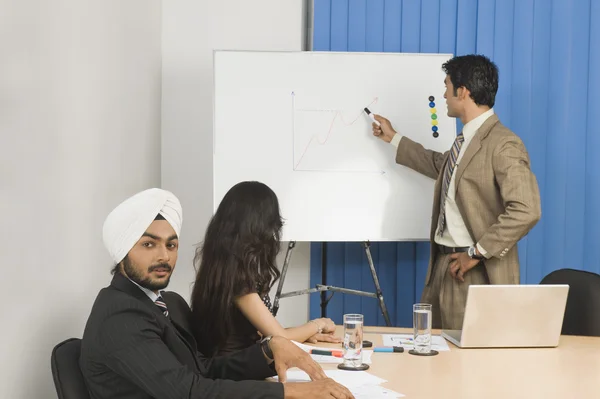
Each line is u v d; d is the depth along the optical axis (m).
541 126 3.83
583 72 3.81
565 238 3.82
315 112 3.62
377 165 3.62
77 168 2.42
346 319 1.96
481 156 2.97
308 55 3.62
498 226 2.85
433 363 2.00
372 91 3.64
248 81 3.60
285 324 3.99
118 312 1.54
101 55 2.75
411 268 3.91
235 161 3.59
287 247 3.96
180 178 4.01
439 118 3.65
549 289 2.17
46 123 2.10
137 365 1.49
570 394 1.68
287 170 3.61
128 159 3.23
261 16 4.00
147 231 1.65
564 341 2.33
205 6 3.99
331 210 3.61
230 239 2.12
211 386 1.52
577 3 3.79
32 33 1.99
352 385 1.74
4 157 1.76
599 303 2.51
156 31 3.87
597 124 3.78
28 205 1.94
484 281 3.01
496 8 3.82
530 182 2.88
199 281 2.13
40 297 2.03
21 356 1.88
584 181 3.81
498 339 2.20
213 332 2.09
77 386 1.57
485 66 3.01
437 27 3.88
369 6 3.89
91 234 2.59
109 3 2.87
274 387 1.55
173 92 4.00
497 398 1.64
